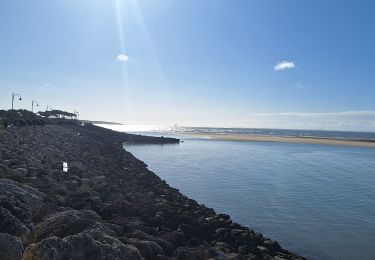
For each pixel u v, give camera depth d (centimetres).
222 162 4597
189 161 4678
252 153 6084
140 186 2433
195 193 2597
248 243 1410
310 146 8462
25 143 2997
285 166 4309
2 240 768
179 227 1441
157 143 8669
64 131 5778
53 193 1499
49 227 973
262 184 3006
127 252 865
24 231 887
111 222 1260
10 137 3131
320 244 1622
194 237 1373
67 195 1564
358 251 1555
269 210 2161
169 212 1627
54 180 1756
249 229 1655
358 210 2219
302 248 1571
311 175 3619
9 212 915
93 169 2667
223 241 1416
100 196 1720
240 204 2289
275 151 6631
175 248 1195
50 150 3012
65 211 1093
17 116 6141
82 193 1636
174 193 2323
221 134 14662
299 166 4356
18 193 1014
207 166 4147
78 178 2005
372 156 6031
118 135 9481
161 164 4322
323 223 1930
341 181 3297
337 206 2306
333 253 1529
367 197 2592
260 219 1969
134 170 3139
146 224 1395
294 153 6291
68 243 800
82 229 974
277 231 1778
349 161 5141
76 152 3525
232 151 6456
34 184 1575
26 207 978
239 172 3678
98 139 6938
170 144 8450
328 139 11775
